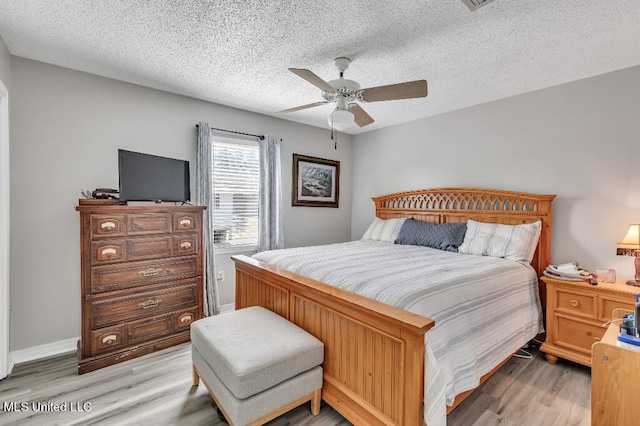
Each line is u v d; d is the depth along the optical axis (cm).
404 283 186
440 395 140
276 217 399
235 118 375
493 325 202
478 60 248
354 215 513
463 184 372
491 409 194
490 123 347
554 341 258
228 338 187
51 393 208
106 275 240
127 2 180
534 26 200
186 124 338
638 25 197
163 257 268
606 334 179
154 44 228
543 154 307
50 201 264
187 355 260
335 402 188
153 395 207
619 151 264
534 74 274
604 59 245
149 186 275
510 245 287
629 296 220
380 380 162
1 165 224
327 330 195
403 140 439
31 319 257
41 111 258
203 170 338
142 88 309
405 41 220
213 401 201
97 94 284
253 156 396
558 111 298
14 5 182
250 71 273
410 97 237
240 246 386
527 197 308
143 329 258
